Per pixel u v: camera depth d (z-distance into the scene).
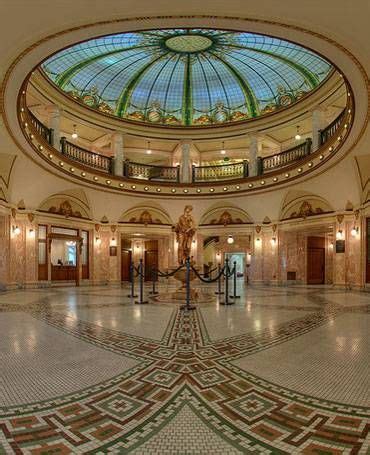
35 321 6.50
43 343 4.78
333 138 11.37
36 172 13.11
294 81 16.19
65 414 2.62
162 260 19.48
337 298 10.65
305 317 6.95
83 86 16.52
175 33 13.57
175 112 19.09
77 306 8.70
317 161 13.13
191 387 3.16
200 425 2.46
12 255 13.66
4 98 7.60
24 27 5.34
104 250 17.72
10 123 8.99
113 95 17.75
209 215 18.83
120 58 15.59
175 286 16.27
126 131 18.17
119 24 5.50
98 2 4.88
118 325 6.13
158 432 2.36
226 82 17.64
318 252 18.11
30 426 2.44
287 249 17.34
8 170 12.01
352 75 6.81
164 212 18.72
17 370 3.62
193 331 5.62
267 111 17.97
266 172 17.47
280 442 2.24
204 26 5.64
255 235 17.95
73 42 5.97
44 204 15.02
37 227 14.62
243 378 3.39
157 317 7.00
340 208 14.18
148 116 18.80
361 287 13.15
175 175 20.05
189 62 16.23
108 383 3.25
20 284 13.97
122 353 4.29
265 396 2.96
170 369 3.66
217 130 18.59
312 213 15.55
